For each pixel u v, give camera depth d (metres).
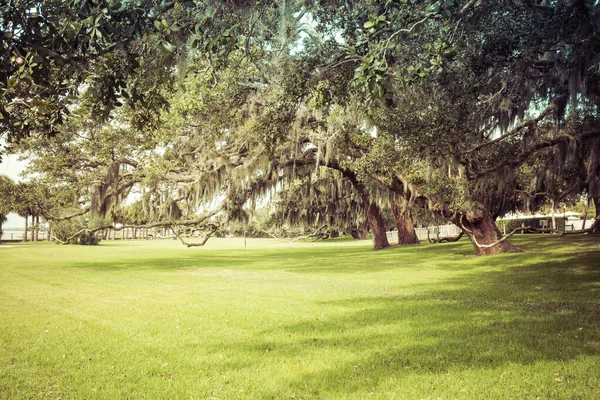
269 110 8.35
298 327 8.07
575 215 46.25
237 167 22.33
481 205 22.67
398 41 5.36
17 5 4.29
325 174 30.92
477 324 7.97
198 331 7.91
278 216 46.62
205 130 19.39
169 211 24.58
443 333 7.34
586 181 19.28
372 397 4.63
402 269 19.84
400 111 10.67
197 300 11.74
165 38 4.82
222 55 6.10
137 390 5.00
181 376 5.46
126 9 4.61
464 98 10.21
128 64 5.42
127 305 11.03
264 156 20.95
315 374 5.42
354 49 5.62
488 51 9.16
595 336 6.92
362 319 8.70
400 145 11.69
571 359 5.69
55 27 4.81
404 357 6.01
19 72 4.52
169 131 20.41
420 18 5.23
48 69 4.85
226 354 6.37
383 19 5.23
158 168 21.92
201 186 23.52
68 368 5.84
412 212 38.31
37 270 22.77
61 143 22.89
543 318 8.34
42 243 67.56
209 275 19.58
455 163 13.83
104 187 23.64
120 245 64.12
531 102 13.20
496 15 8.39
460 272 17.72
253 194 28.72
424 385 4.91
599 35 8.44
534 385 4.86
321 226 47.72
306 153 25.61
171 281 17.03
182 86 6.82
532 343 6.56
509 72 9.99
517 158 13.29
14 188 23.06
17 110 5.48
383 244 37.16
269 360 6.05
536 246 25.12
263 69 9.25
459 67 9.67
